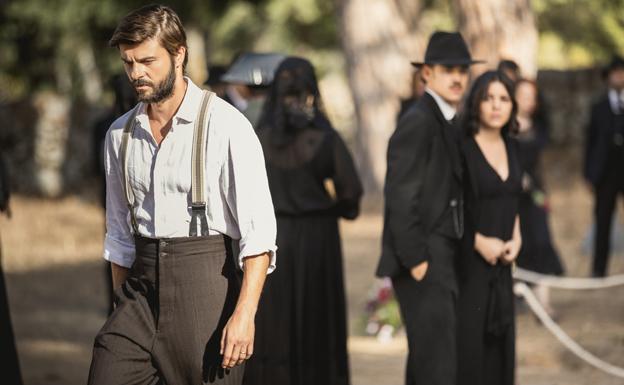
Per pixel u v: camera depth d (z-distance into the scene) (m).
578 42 53.44
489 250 10.58
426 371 10.27
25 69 49.28
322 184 11.94
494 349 10.80
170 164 7.58
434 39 10.66
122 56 7.43
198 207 7.57
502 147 10.95
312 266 11.85
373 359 15.76
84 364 15.76
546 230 17.55
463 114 10.92
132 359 7.69
